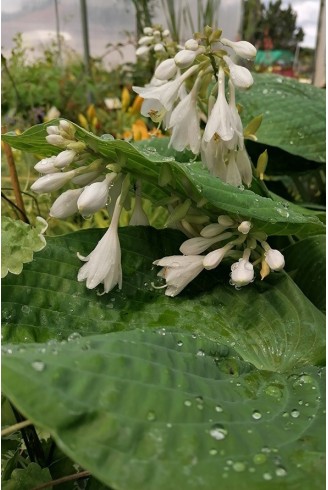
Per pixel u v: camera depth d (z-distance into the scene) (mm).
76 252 238
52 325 218
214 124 248
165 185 238
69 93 936
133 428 135
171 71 263
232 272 232
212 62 263
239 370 194
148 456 130
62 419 127
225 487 127
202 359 185
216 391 168
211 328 232
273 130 396
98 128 660
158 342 181
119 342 165
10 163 268
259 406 169
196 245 243
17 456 223
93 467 124
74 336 187
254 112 408
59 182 227
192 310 238
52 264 231
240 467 134
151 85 302
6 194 444
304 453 142
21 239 221
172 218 244
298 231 247
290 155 404
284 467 136
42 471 207
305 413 168
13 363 134
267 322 236
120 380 146
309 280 306
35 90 899
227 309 241
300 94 444
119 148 214
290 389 185
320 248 314
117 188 250
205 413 151
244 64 764
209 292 247
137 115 715
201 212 254
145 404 143
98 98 927
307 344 226
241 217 239
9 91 846
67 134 223
